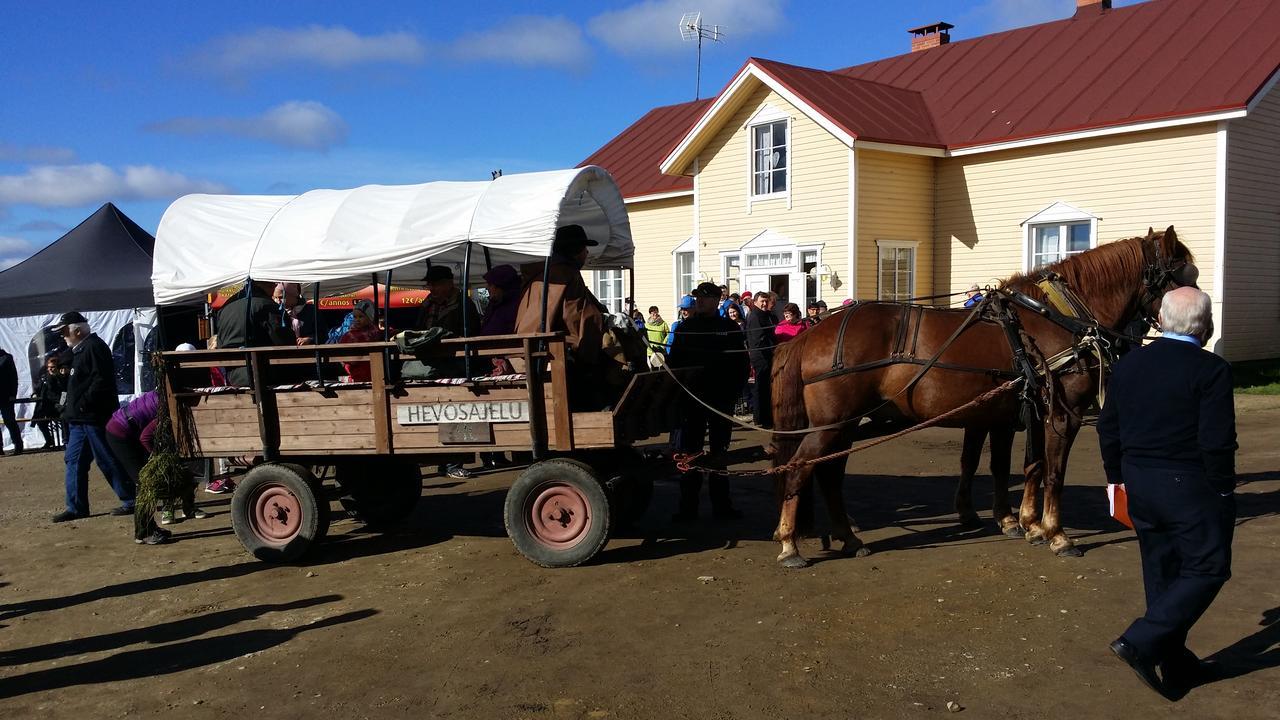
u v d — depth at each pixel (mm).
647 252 23875
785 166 19734
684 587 6305
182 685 5062
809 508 6934
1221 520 4152
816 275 19062
